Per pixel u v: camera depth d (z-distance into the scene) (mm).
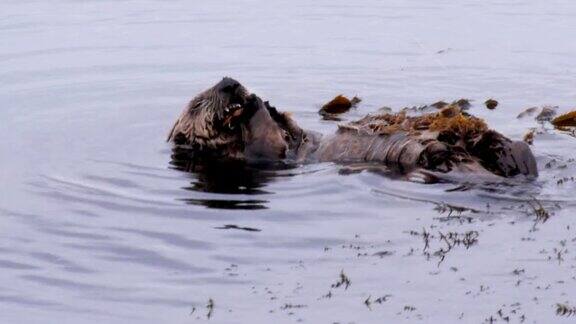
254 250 18297
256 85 31594
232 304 16406
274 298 16500
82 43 37125
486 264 17188
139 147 25297
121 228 19641
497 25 39250
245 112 24078
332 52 35594
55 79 32469
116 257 18328
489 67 33156
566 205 19328
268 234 18984
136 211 20531
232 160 23922
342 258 17781
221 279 17266
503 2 43812
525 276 16719
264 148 23922
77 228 19703
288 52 35719
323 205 20328
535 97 29578
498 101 29172
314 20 40688
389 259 17609
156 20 40812
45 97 30328
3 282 17516
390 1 44594
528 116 27375
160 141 25875
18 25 40062
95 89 31250
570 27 38531
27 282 17500
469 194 20016
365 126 23062
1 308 16609
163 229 19469
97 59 34938
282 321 15773
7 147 25250
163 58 35094
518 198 19734
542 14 41094
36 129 26938
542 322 15352
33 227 19859
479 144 20984
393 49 35875
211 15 41688
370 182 21094
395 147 21812
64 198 21406
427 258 17547
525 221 18719
